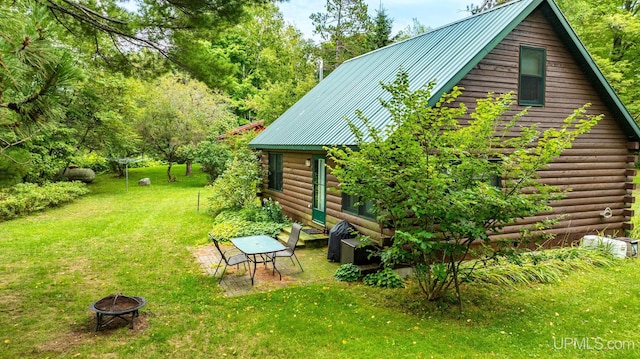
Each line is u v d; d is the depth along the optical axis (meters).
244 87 35.16
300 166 11.86
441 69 8.52
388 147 6.12
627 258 9.03
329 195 10.16
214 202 14.43
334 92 12.49
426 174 5.79
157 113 23.67
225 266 8.24
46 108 3.52
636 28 18.19
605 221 10.38
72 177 22.84
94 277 7.78
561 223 9.82
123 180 25.39
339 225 8.96
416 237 5.91
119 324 5.71
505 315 6.05
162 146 24.48
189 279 7.62
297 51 31.88
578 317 5.99
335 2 32.84
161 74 8.60
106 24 7.59
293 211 12.42
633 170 10.45
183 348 5.05
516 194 6.02
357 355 4.85
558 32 9.39
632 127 10.16
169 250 9.80
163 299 6.66
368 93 10.20
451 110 6.14
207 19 7.41
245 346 5.09
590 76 9.77
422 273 6.48
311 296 6.76
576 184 9.94
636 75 18.72
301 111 13.34
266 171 14.44
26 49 3.21
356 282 7.53
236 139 22.58
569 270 8.09
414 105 5.98
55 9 6.85
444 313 6.11
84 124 20.50
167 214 14.61
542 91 9.36
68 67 3.50
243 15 7.52
